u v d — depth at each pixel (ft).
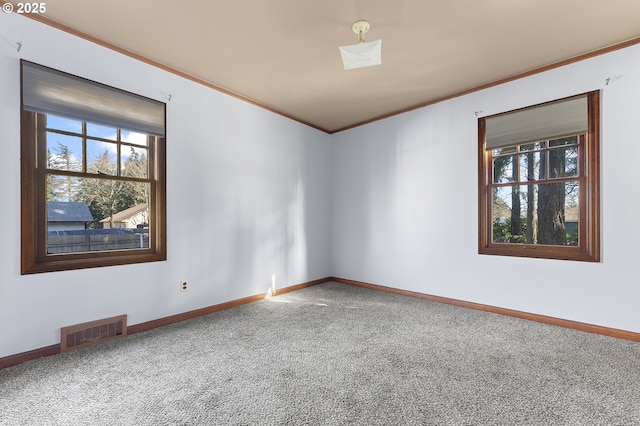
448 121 11.89
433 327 9.13
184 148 10.03
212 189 10.83
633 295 8.12
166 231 9.53
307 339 8.20
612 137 8.45
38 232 7.24
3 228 6.63
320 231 15.71
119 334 8.36
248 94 11.73
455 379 6.11
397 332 8.72
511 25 7.51
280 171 13.51
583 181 9.06
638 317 8.05
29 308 6.95
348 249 15.58
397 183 13.55
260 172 12.60
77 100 7.69
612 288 8.41
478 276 11.05
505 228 10.75
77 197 7.99
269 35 7.95
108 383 5.95
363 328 9.06
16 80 6.81
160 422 4.79
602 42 8.28
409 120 13.11
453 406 5.21
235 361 6.91
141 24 7.47
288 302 12.02
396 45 8.39
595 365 6.69
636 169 8.11
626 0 6.60
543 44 8.37
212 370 6.48
